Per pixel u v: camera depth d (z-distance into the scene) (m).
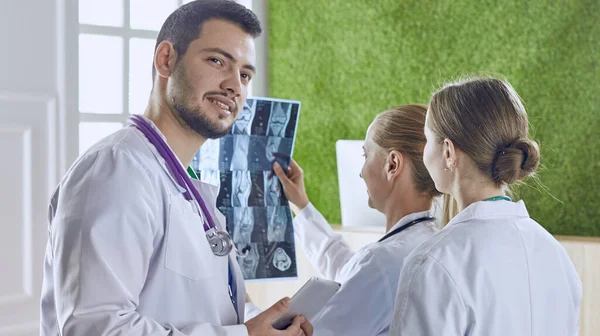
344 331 1.64
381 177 1.80
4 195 2.42
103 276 1.25
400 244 1.69
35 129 2.52
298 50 3.62
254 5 3.69
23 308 2.46
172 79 1.48
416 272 1.27
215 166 2.02
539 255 1.35
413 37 3.22
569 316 1.43
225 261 1.49
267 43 3.74
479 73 3.04
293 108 2.14
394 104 3.29
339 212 3.48
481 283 1.26
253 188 2.08
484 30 3.03
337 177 3.48
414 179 1.75
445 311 1.24
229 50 1.47
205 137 1.51
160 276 1.36
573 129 2.82
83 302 1.24
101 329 1.22
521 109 1.37
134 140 1.41
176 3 3.35
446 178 1.40
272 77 3.73
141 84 3.24
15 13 2.46
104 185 1.30
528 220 1.40
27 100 2.49
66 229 1.29
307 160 3.60
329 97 3.51
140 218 1.31
